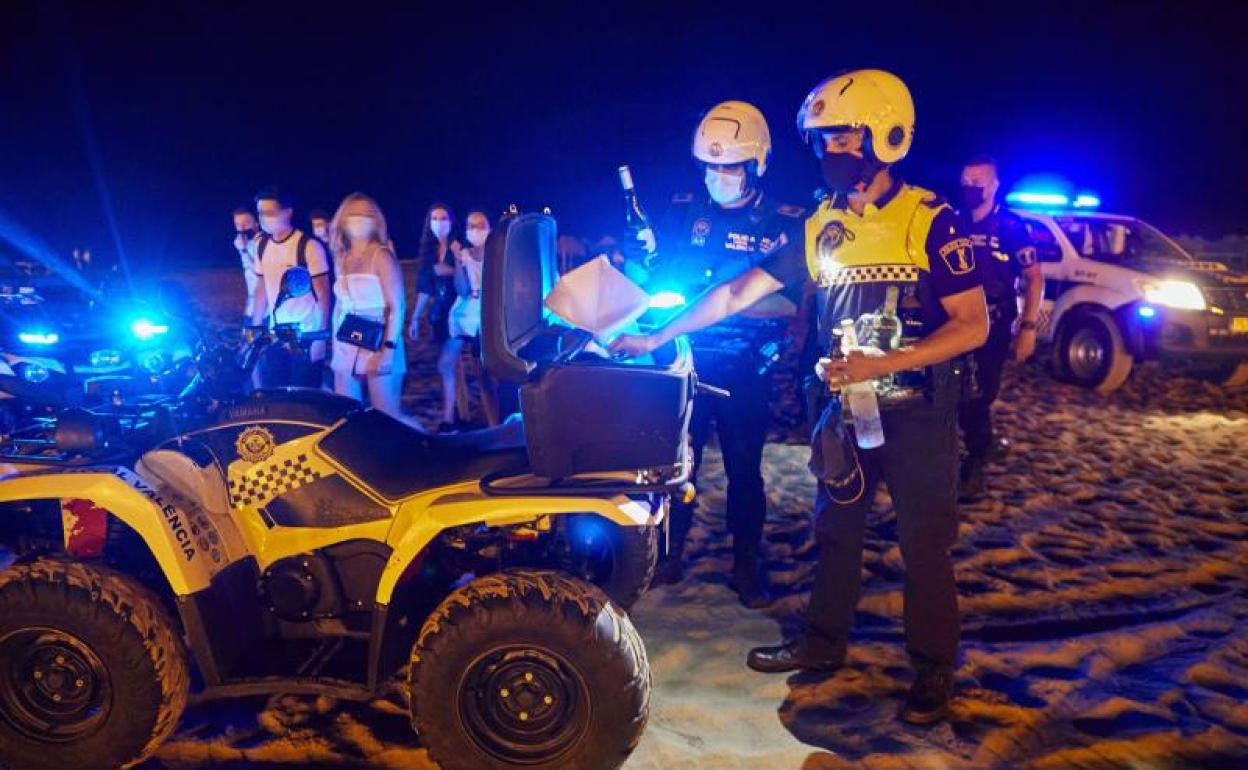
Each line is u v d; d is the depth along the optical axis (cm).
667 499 347
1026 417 852
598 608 287
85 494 296
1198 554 510
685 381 290
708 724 342
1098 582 471
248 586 317
